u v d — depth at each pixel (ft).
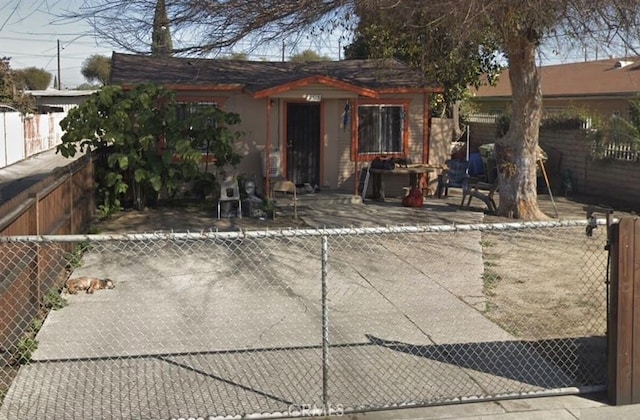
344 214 50.65
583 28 37.65
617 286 18.42
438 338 23.88
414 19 42.98
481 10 35.58
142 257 36.11
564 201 59.62
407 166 57.98
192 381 19.95
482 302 28.53
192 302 28.22
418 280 32.24
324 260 18.43
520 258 37.11
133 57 63.26
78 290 29.35
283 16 41.06
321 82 53.01
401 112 60.34
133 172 49.90
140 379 20.11
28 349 22.07
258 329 24.73
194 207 52.42
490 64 66.74
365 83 59.52
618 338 18.47
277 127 57.82
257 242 40.04
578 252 38.60
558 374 20.61
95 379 20.11
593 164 63.10
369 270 34.14
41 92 160.45
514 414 18.02
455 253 38.27
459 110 87.15
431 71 56.08
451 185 60.08
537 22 38.58
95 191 47.44
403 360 21.75
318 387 19.51
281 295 29.40
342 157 59.62
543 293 29.96
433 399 18.48
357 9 41.50
